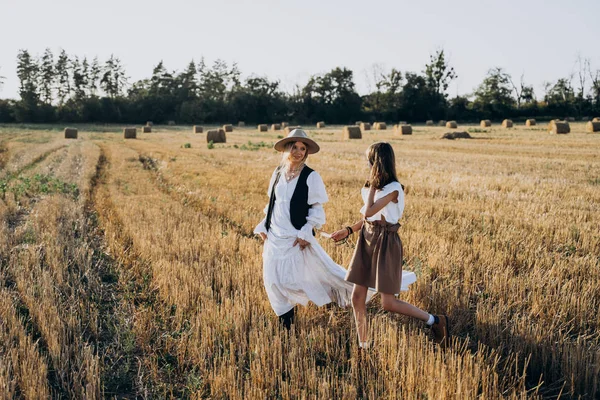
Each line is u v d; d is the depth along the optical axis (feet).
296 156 14.53
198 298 16.88
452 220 28.60
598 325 14.67
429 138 118.83
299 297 14.88
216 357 13.06
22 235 25.66
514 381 11.34
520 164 59.06
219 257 21.45
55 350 13.23
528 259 20.21
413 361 11.89
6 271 20.34
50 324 14.58
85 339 14.73
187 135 154.61
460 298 16.33
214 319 14.92
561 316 15.14
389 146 13.09
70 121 270.67
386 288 12.95
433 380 11.08
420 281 17.29
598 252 21.91
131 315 16.11
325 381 11.47
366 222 13.44
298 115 290.76
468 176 47.32
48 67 315.37
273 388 11.80
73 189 41.24
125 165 61.26
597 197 35.76
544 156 69.92
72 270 20.13
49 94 316.40
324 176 46.60
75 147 91.09
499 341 13.74
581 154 70.90
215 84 328.90
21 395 11.50
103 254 22.89
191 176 49.47
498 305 15.84
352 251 21.34
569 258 20.35
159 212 30.73
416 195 37.24
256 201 35.19
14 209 32.71
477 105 274.98
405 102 279.90
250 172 51.93
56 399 11.62
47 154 76.43
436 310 15.81
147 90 311.06
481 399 10.54
